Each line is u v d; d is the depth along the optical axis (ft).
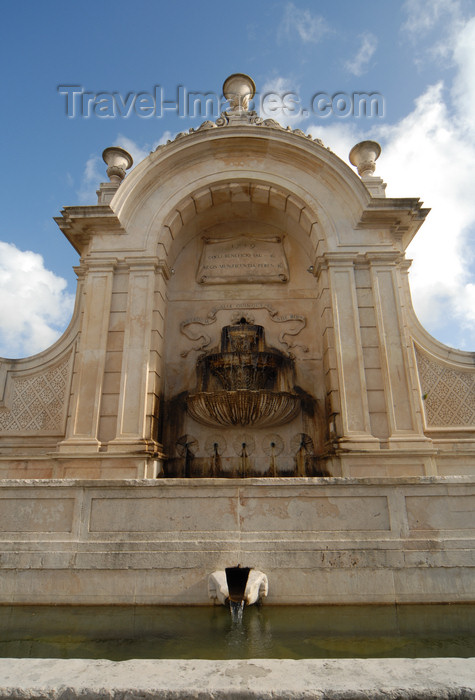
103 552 17.93
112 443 29.66
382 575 17.42
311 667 9.16
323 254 34.47
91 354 32.14
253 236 40.68
